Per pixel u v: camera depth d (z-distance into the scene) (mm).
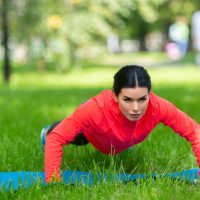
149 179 6109
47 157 6246
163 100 6465
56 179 6121
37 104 15672
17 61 47500
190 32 63469
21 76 32750
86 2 28953
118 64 46938
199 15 34000
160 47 96375
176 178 6219
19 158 7324
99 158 7492
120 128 6355
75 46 29688
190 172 6488
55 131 6324
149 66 42312
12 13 27641
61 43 28750
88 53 30875
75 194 5781
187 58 47906
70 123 6316
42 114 13125
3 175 6512
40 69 32250
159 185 5926
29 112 13633
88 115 6293
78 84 26297
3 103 16422
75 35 28562
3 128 10805
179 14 62688
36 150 7969
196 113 12289
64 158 7473
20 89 23891
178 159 7371
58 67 31094
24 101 16828
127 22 52375
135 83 5758
